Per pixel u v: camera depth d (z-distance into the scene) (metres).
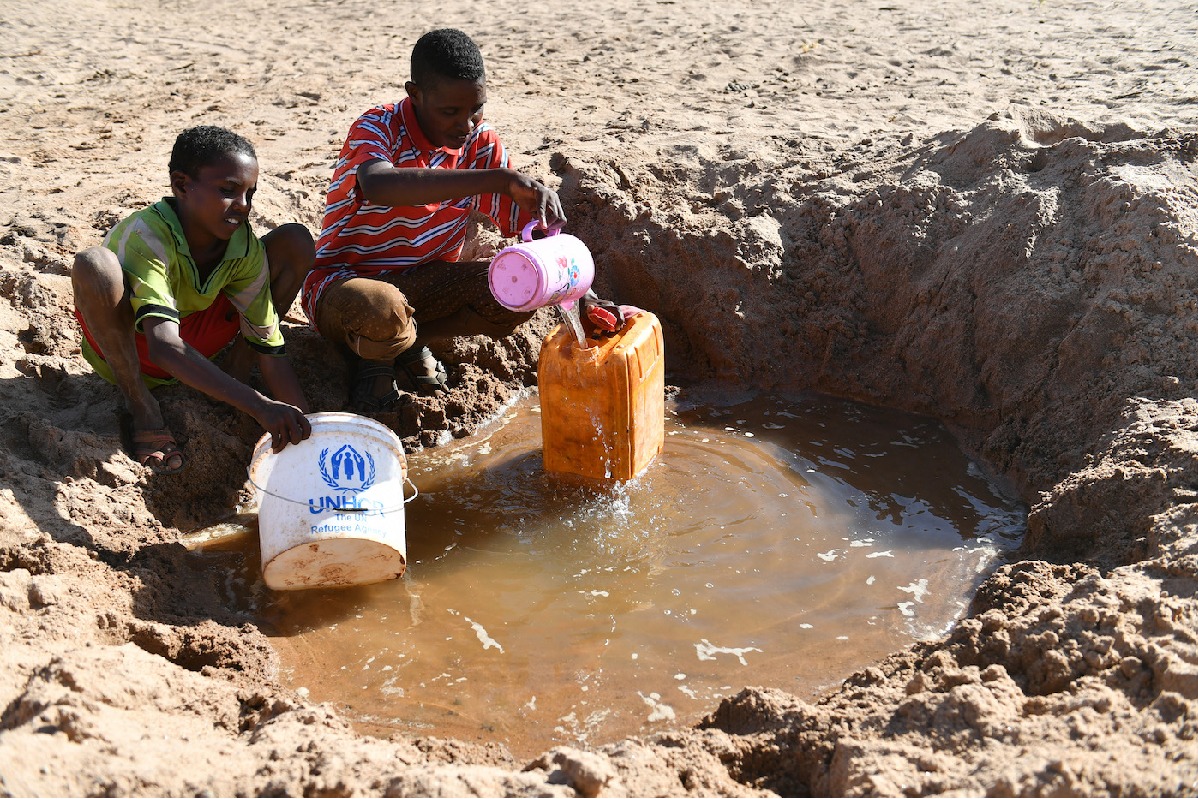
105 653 2.75
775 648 3.22
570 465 4.12
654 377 4.15
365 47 9.83
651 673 3.11
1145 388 4.09
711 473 4.29
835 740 2.58
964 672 2.73
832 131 6.48
